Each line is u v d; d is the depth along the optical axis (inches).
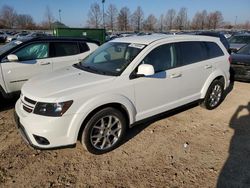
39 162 141.9
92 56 184.7
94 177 130.0
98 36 608.1
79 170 135.3
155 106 167.2
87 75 152.9
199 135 172.6
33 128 129.4
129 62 153.2
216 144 160.9
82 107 132.6
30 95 137.3
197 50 192.2
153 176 130.4
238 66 301.1
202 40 198.8
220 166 138.1
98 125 143.5
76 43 263.7
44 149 132.3
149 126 184.4
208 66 197.2
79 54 263.1
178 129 180.9
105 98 138.8
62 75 157.6
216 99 216.5
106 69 158.6
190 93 190.2
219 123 191.5
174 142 163.0
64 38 259.9
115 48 174.1
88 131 138.5
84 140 139.8
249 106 228.1
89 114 137.3
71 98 129.8
